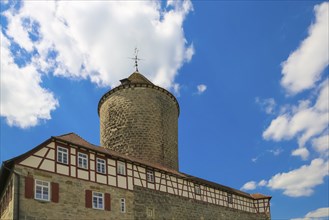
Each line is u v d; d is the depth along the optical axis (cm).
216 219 3912
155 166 3416
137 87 4156
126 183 3055
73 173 2675
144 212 3106
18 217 2258
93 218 2688
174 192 3494
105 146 4116
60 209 2498
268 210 4772
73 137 2922
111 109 4178
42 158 2516
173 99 4406
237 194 4450
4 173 2492
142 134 3978
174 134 4306
